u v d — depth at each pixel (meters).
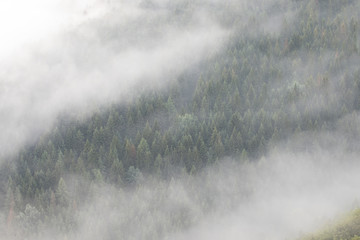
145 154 111.75
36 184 106.69
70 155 114.75
